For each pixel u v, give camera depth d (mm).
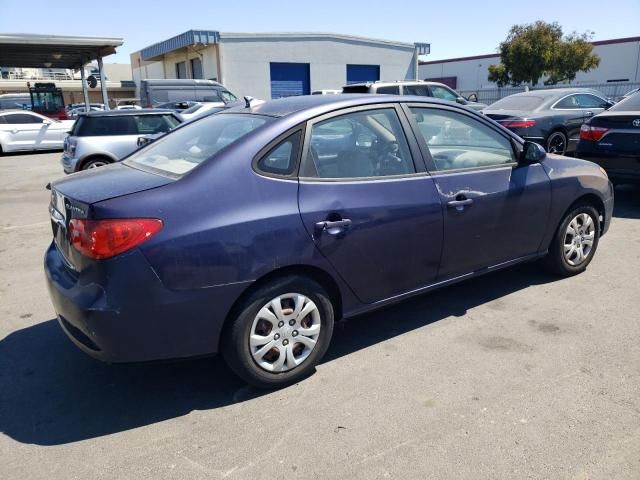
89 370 3420
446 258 3691
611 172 7059
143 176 3068
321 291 3139
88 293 2668
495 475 2395
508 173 3984
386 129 3463
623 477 2369
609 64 36594
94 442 2705
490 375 3211
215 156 2920
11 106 25859
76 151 10195
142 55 38844
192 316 2742
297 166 3057
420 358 3439
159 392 3152
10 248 6309
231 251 2758
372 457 2533
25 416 2943
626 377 3150
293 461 2523
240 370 2963
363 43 32844
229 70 29438
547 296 4355
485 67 45000
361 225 3186
